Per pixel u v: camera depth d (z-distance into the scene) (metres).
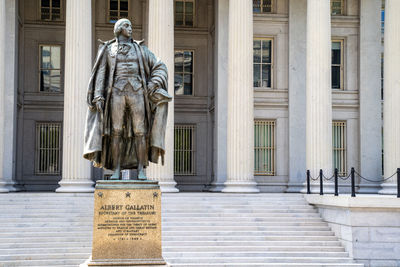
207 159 33.91
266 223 21.06
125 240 9.52
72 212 21.22
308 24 26.98
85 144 9.98
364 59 32.97
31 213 21.00
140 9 34.00
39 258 17.22
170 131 25.94
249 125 26.42
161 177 25.62
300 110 32.22
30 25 33.25
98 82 9.99
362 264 18.33
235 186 25.92
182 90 34.44
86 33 25.55
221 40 31.08
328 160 26.17
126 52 10.09
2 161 26.06
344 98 33.06
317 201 22.19
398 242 19.12
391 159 27.20
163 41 25.84
